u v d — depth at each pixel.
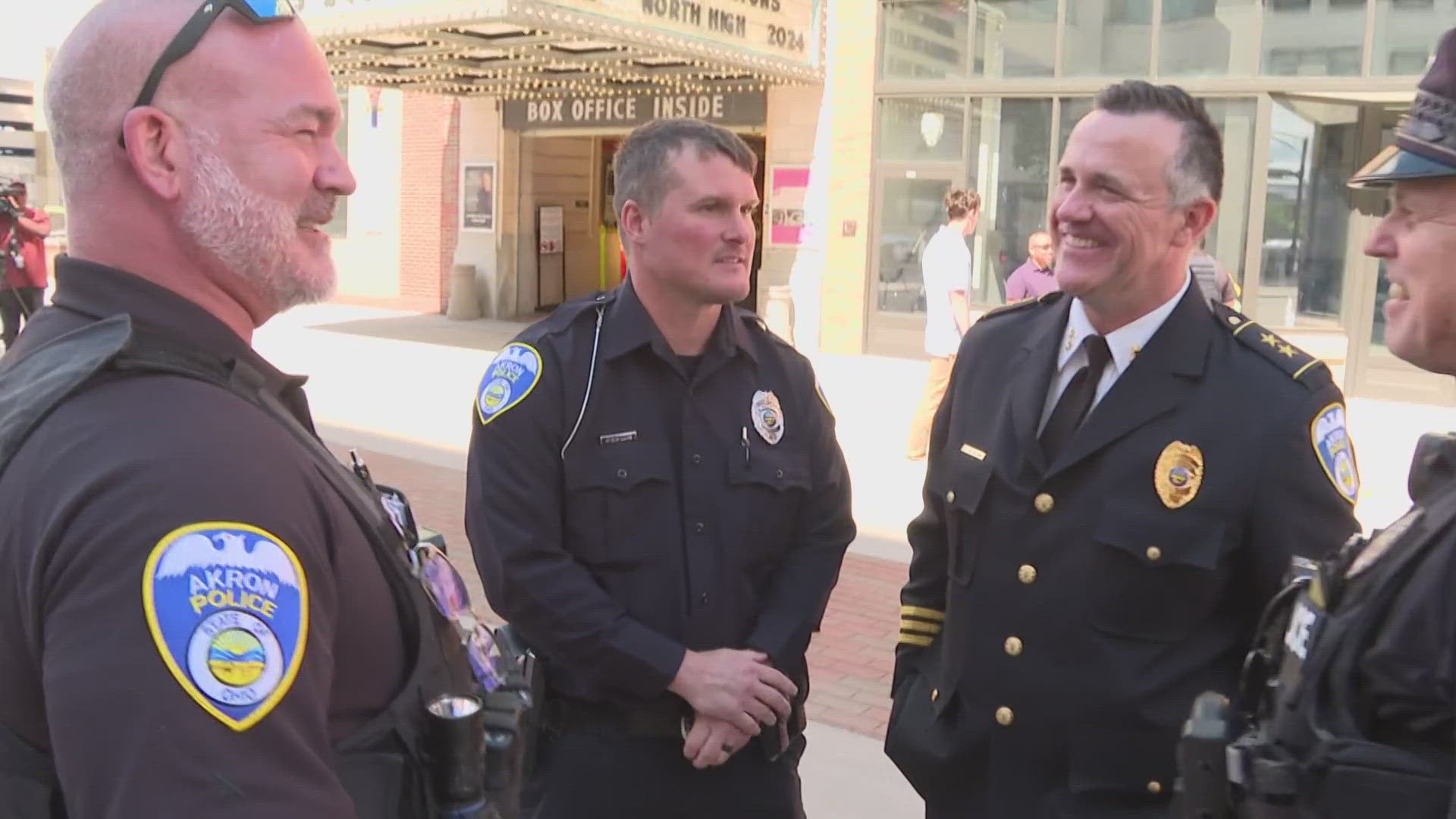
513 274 16.83
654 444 2.29
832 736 3.99
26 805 1.11
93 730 1.01
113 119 1.24
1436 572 1.23
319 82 1.35
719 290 2.26
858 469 7.80
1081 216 2.03
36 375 1.19
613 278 18.44
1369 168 1.36
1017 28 12.32
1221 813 1.46
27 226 11.51
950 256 7.85
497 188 16.59
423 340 14.13
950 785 2.26
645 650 2.18
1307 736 1.33
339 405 9.67
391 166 17.62
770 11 12.73
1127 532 2.00
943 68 12.78
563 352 2.30
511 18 10.57
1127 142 2.00
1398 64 10.52
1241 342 2.09
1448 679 1.20
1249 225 11.31
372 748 1.27
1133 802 2.01
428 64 14.14
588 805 2.28
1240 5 11.14
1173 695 2.00
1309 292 11.37
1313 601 1.41
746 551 2.33
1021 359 2.27
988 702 2.16
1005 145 12.53
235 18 1.28
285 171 1.30
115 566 1.04
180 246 1.27
